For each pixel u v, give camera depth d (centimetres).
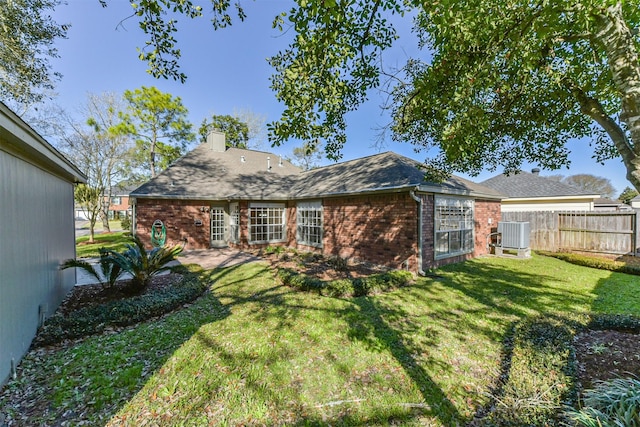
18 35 729
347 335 385
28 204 372
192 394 266
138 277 556
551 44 332
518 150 535
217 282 670
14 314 318
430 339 371
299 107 326
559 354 301
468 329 400
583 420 196
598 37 262
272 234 1278
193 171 1342
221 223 1297
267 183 1407
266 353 339
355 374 297
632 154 289
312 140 391
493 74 305
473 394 263
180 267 793
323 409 246
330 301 527
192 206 1203
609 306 480
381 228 818
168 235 1151
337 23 281
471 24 275
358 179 936
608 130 319
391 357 329
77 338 383
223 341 370
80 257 993
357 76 418
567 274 733
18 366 316
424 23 380
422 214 743
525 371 281
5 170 307
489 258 968
